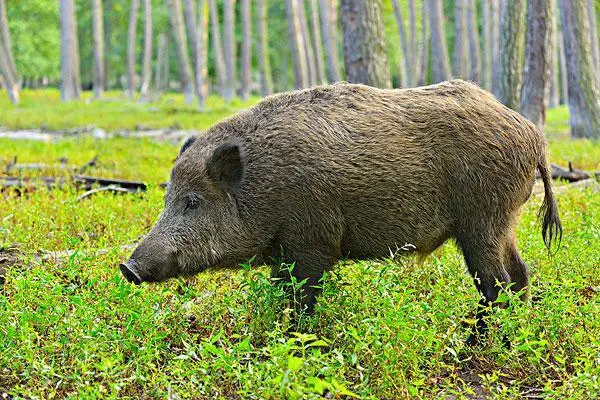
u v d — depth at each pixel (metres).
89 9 74.69
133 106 48.91
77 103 49.84
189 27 47.97
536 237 8.95
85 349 5.74
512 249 7.21
